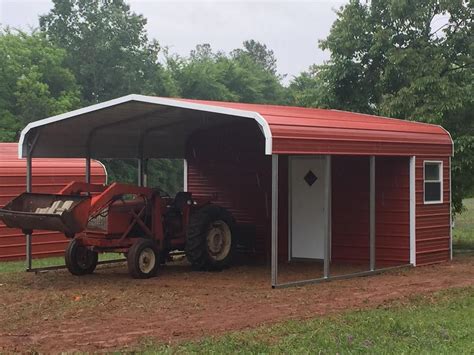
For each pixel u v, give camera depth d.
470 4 18.48
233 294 10.10
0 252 15.38
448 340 7.39
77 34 43.62
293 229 14.73
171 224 12.95
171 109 11.91
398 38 19.48
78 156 14.10
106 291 10.48
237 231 13.77
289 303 9.36
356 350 6.88
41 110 35.28
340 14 20.19
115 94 43.06
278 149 10.30
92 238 11.90
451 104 17.30
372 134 12.42
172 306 9.17
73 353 6.69
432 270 13.06
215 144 15.93
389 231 13.84
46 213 10.87
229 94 51.88
